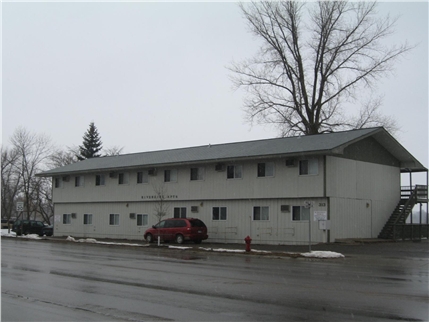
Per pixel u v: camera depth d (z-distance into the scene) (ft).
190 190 126.11
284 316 31.45
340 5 155.84
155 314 32.19
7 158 245.04
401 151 123.24
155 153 151.53
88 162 166.09
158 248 102.22
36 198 261.44
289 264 67.87
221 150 128.06
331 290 42.19
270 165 111.55
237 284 45.98
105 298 38.29
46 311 33.35
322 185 102.27
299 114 161.99
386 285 45.68
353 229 108.99
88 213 153.99
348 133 113.91
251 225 113.60
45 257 76.89
